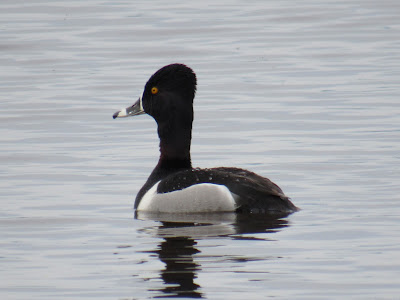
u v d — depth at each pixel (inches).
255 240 472.1
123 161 688.4
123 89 934.4
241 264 435.5
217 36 1162.6
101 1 1368.1
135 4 1357.0
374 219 510.3
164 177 561.9
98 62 1048.8
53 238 494.3
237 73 995.3
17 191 607.5
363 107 842.2
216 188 525.3
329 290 403.9
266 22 1233.4
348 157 679.7
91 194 596.4
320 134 756.6
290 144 726.5
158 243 473.1
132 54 1080.2
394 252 449.4
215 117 829.2
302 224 499.5
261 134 765.3
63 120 828.0
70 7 1317.7
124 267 437.7
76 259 454.3
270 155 695.1
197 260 442.0
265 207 519.5
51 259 456.1
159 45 1118.4
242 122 808.9
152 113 571.2
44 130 794.2
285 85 939.3
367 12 1269.7
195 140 753.0
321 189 591.8
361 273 422.3
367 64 1016.2
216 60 1051.9
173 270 430.3
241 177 530.0
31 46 1111.6
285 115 826.8
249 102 879.7
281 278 416.8
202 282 413.7
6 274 435.5
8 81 973.8
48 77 988.6
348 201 555.8
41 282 422.9
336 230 488.4
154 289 408.2
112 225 515.2
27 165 680.4
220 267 431.5
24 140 760.3
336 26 1201.4
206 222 507.5
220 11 1304.1
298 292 400.5
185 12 1298.0
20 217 540.1
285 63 1033.5
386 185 595.8
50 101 891.4
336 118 808.3
